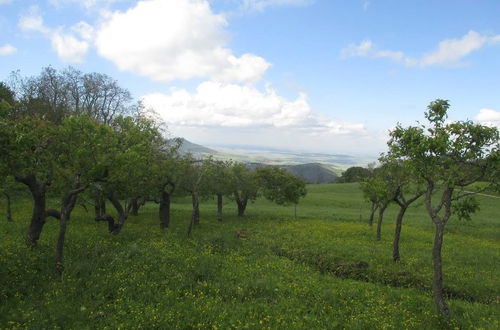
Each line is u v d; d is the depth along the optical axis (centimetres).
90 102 6550
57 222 3006
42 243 2078
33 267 1644
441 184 1545
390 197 2422
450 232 3928
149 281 1596
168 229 3141
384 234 3544
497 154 1362
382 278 2078
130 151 1795
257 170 5041
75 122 1667
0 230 2414
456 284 1972
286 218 4609
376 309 1472
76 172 1700
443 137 1379
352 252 2605
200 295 1509
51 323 1189
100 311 1287
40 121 1772
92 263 1750
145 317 1263
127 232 2806
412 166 1518
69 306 1298
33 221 2009
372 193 3169
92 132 1702
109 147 1747
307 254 2555
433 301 1633
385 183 2528
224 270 1886
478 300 1812
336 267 2288
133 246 2048
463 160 1458
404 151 1606
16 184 2834
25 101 5528
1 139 1331
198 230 3309
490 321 1426
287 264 2180
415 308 1540
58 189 1938
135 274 1644
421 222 4531
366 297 1645
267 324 1270
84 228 2822
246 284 1675
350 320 1356
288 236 3203
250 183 4597
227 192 4356
